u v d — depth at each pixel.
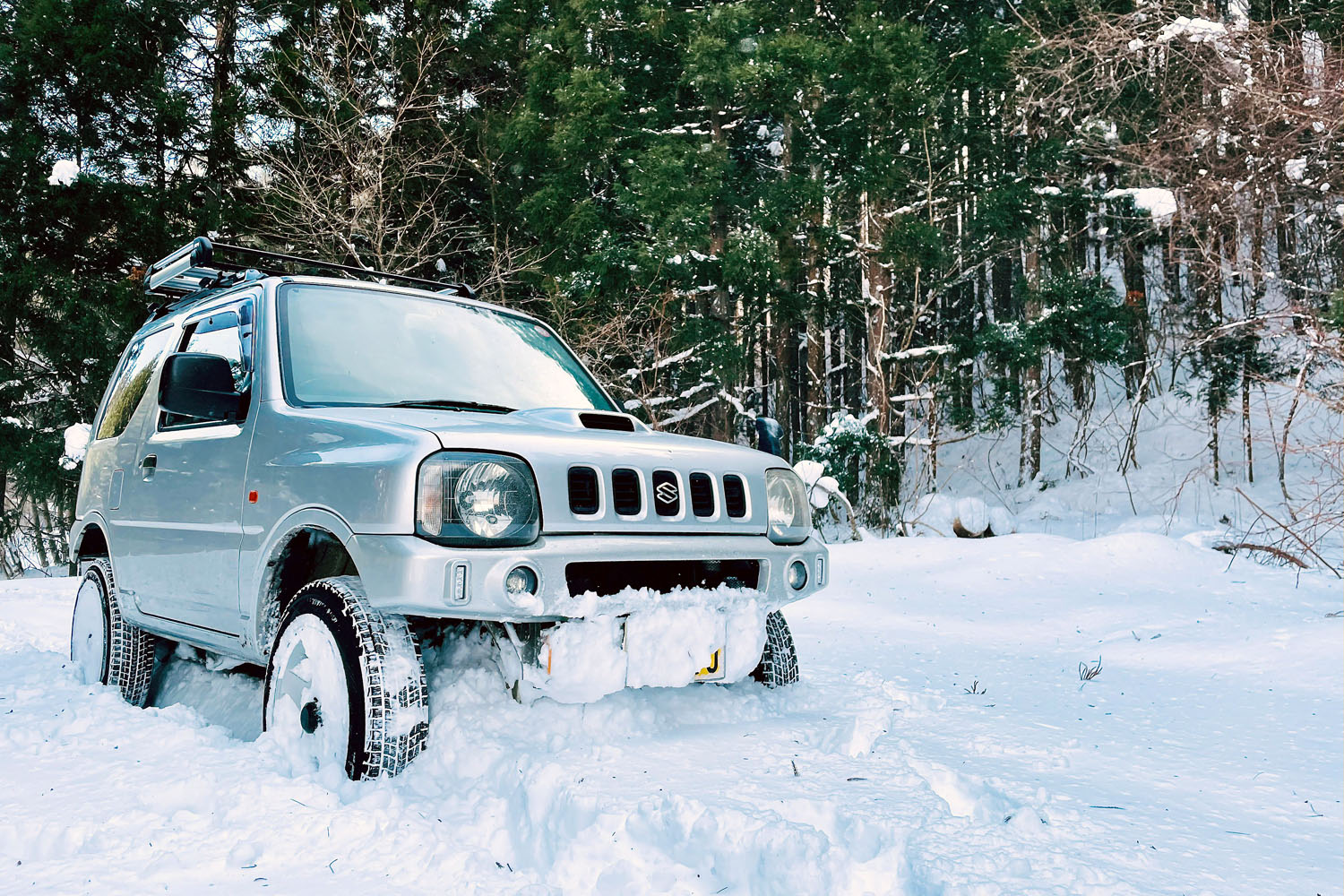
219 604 3.64
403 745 2.87
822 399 24.58
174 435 4.18
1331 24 15.45
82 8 19.25
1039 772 3.12
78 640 4.98
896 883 2.17
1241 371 16.55
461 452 2.91
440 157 19.41
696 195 17.61
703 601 3.20
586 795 2.63
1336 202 12.44
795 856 2.25
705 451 3.48
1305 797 2.94
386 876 2.28
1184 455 22.97
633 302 18.66
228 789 2.77
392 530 2.82
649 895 2.14
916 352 20.78
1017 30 19.62
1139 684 4.69
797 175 19.00
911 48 18.61
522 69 21.14
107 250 19.62
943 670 5.07
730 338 19.03
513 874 2.29
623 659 3.01
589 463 3.09
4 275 18.11
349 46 19.31
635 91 20.44
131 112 19.94
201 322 4.39
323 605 3.07
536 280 19.80
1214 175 13.81
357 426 3.16
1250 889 2.22
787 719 3.62
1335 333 8.83
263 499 3.37
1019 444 28.31
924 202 20.45
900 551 10.35
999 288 28.86
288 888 2.21
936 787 2.89
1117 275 28.41
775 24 20.44
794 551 3.51
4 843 2.50
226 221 19.12
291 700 3.16
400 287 4.48
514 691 3.17
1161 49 14.20
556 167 19.53
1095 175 20.30
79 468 18.42
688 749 3.13
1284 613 6.67
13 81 18.97
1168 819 2.68
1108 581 8.35
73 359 18.61
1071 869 2.25
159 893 2.17
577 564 3.04
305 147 18.39
